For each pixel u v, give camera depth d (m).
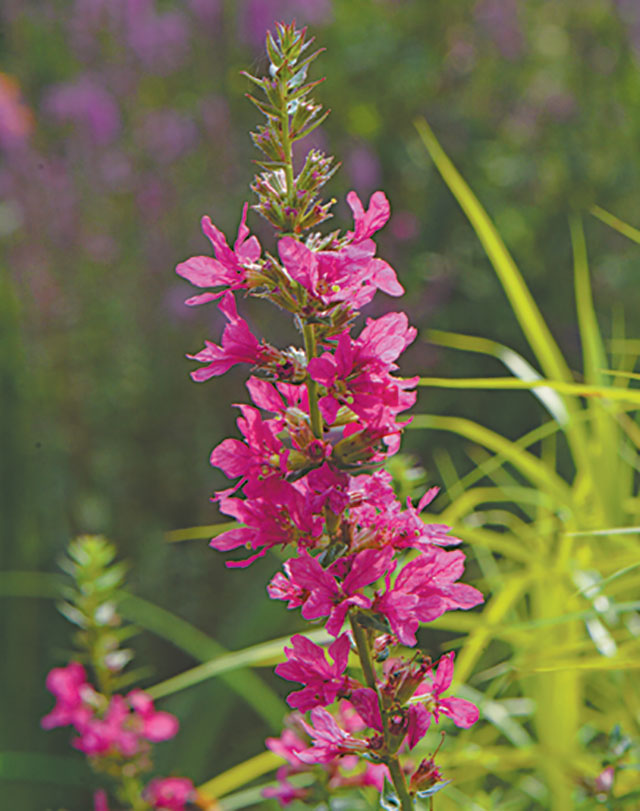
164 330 1.61
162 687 0.65
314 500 0.45
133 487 1.56
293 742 0.59
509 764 0.66
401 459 0.63
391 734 0.46
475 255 1.68
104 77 1.71
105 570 0.64
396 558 0.47
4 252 1.57
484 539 0.69
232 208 1.63
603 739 0.78
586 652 0.68
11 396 1.41
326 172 0.46
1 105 1.62
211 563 1.48
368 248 0.46
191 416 1.60
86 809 1.17
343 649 0.45
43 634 1.31
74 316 1.56
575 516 0.67
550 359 0.73
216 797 0.69
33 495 1.37
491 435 0.73
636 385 1.21
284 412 0.47
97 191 1.64
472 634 0.71
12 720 1.24
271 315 1.61
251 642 1.11
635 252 1.68
